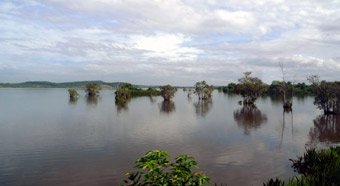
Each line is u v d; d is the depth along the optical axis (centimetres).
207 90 12519
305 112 7462
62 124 5138
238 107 8956
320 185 1430
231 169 2411
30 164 2578
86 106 9025
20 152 3028
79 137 3866
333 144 3506
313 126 5047
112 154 2923
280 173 2291
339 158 2055
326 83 7044
